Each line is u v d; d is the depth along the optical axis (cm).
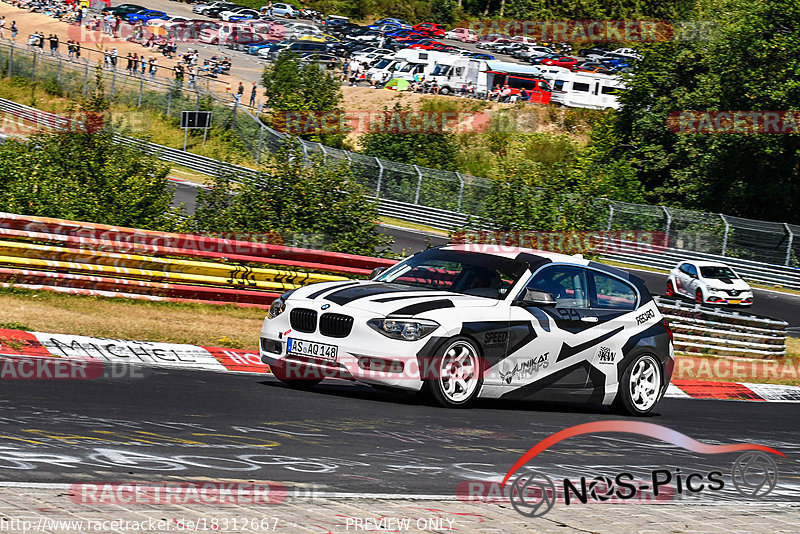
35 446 910
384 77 10069
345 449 1078
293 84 8369
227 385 1469
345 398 1462
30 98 8450
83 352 1633
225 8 14350
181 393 1331
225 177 3306
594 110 9619
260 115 8050
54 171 2972
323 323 1449
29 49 8956
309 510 773
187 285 2444
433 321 1438
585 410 1680
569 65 12675
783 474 1277
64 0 12594
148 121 7888
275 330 1503
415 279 1608
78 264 2266
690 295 5025
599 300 1672
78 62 9094
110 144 3200
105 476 821
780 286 5853
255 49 11669
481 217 4047
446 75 9938
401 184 6456
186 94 8169
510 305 1538
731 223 6066
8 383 1242
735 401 2238
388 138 7600
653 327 1722
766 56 7062
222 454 971
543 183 4138
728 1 7600
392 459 1054
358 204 3256
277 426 1167
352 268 2752
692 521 891
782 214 7381
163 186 3188
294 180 3234
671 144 8125
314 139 7850
